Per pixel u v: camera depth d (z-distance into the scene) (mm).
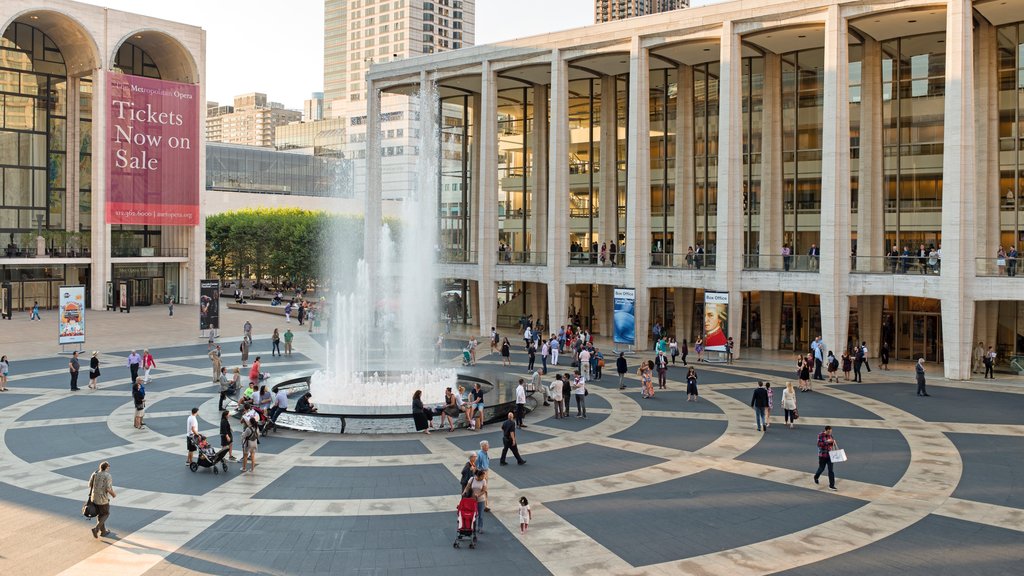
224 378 31297
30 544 17000
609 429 28172
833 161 42781
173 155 78750
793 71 50719
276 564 15969
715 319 45875
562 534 17641
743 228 52312
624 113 59469
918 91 46094
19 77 73188
